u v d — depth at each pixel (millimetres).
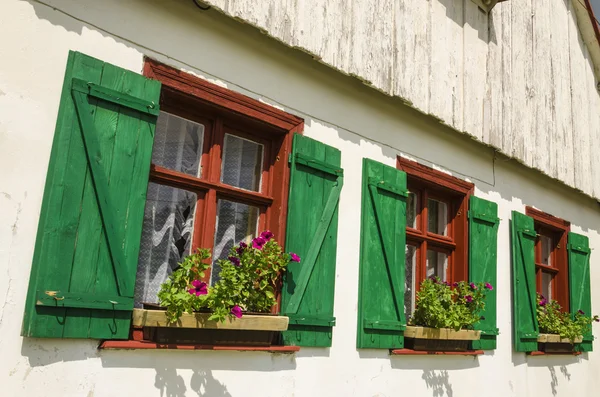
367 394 4020
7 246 2533
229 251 3543
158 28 3191
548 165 6234
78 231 2684
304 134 3877
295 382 3574
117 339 2814
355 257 4082
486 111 5422
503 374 5352
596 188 7168
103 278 2750
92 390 2709
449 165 5125
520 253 5707
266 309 3398
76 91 2742
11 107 2611
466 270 5066
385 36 4406
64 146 2680
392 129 4586
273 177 3746
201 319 2973
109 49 2973
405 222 4449
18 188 2590
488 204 5363
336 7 4016
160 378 2949
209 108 3418
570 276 6559
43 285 2543
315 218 3758
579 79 7176
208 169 3471
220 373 3199
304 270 3619
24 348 2529
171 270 3299
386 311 4172
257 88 3633
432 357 4602
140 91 2973
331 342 3791
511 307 5586
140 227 2912
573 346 6395
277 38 3568
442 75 4957
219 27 3480
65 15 2826
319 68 4039
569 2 7219
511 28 6023
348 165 4160
